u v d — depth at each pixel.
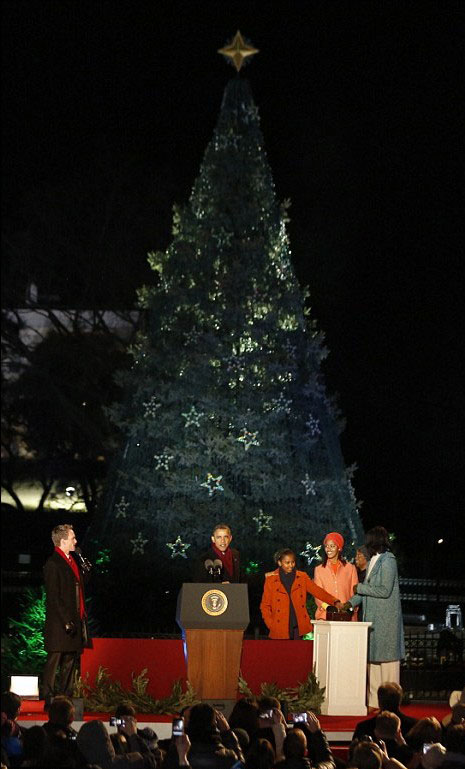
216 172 20.50
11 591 24.89
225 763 8.34
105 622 20.27
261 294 20.17
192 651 12.37
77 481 36.69
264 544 19.89
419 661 17.17
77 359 33.81
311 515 20.02
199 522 19.78
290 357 20.38
